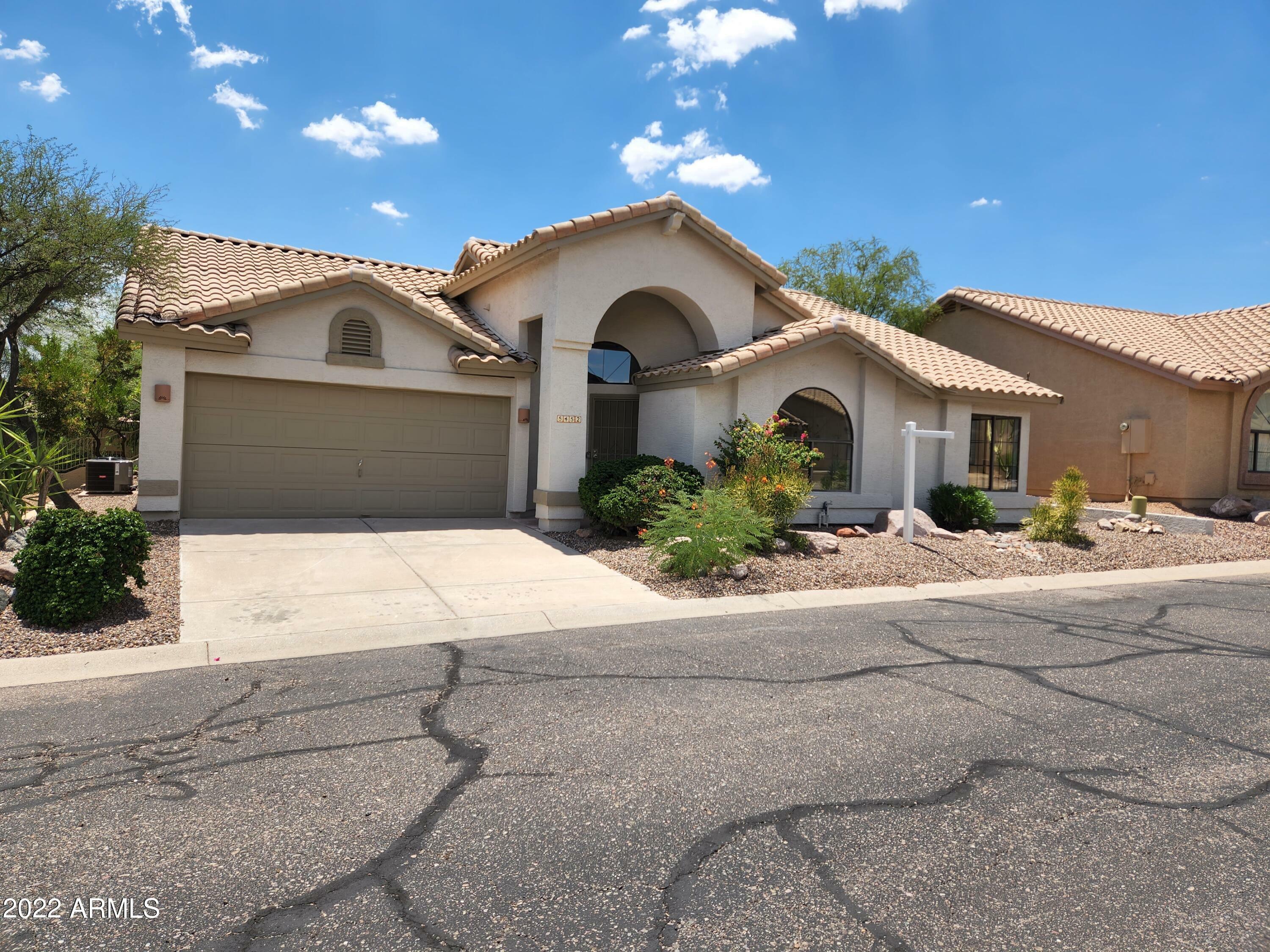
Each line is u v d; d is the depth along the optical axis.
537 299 13.66
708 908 3.13
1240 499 18.30
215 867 3.37
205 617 7.38
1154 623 8.36
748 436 12.92
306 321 12.76
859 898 3.22
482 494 14.26
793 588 9.55
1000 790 4.23
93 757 4.44
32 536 6.96
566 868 3.41
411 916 3.05
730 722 5.14
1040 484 22.47
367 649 6.77
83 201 12.05
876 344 14.59
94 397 23.48
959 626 8.02
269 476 12.70
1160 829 3.85
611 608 8.34
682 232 14.13
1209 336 21.83
